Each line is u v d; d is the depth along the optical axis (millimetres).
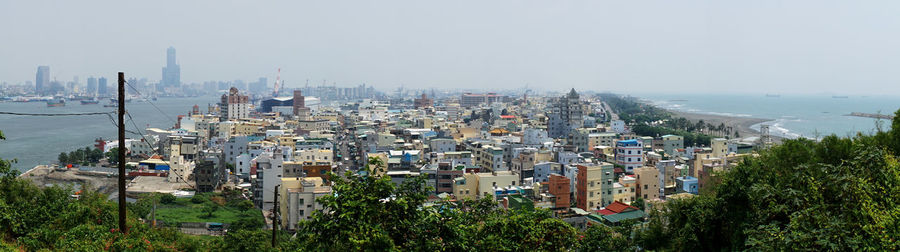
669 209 44469
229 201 111250
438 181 105125
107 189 131750
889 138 43844
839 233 27734
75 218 46156
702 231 38406
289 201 87250
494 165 135375
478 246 28672
